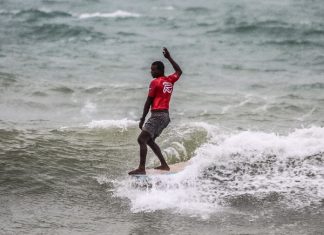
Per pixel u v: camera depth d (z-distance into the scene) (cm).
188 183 3098
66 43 9669
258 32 11244
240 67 7762
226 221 2666
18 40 9731
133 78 6762
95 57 8331
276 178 3175
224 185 3089
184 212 2769
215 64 7994
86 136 4000
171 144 3803
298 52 9106
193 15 14050
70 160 3459
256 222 2653
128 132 4141
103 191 3045
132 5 16012
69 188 3059
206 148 3512
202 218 2698
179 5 16125
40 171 3234
